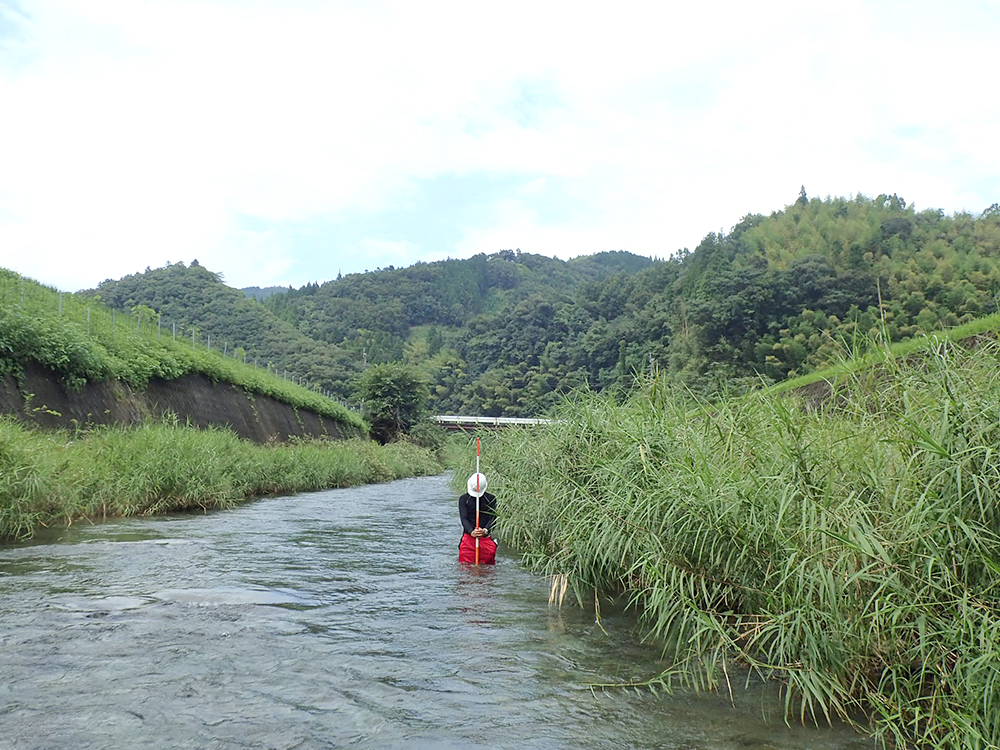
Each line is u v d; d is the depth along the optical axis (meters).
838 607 3.77
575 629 5.45
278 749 3.18
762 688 4.14
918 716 3.28
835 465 4.39
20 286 22.41
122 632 5.06
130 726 3.40
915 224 107.25
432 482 30.64
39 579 6.83
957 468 3.35
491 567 8.34
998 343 4.21
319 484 23.09
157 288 112.62
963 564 3.36
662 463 5.88
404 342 179.50
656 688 4.11
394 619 5.71
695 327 60.06
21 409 15.95
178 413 24.58
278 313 181.88
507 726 3.52
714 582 4.77
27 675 4.11
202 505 14.31
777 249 111.12
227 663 4.43
